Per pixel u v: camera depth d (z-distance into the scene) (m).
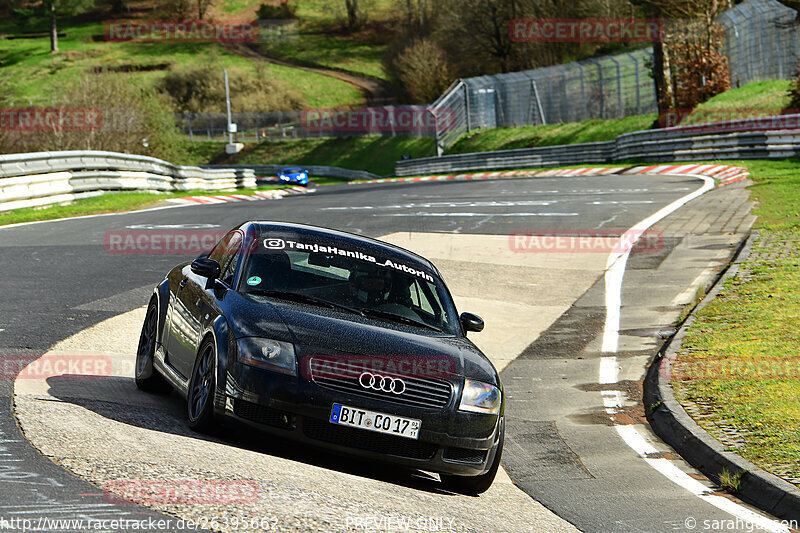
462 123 187.38
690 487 17.36
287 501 12.37
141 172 85.50
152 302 20.80
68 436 14.18
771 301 32.19
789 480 16.38
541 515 15.15
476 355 17.12
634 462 19.22
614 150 113.69
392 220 55.88
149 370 19.75
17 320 25.56
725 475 17.28
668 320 33.09
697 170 82.00
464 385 15.87
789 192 58.88
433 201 68.38
